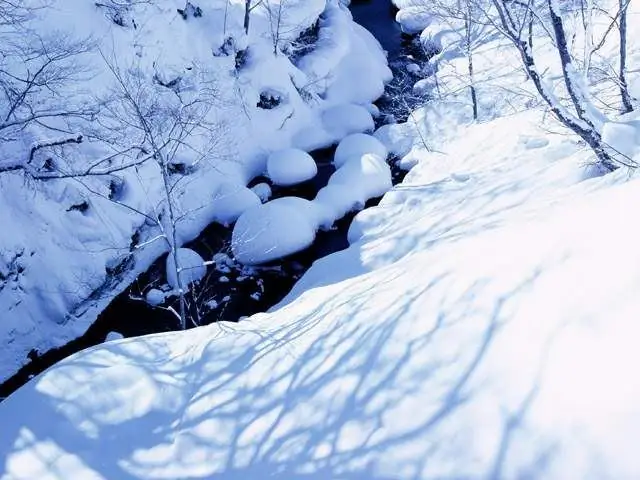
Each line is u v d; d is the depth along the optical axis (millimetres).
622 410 2328
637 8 14609
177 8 16734
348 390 3682
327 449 3275
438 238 10227
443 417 2965
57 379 4617
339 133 18969
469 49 16109
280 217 13977
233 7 18203
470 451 2691
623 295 2762
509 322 3207
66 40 13141
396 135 18203
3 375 11484
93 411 4340
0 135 11352
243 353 5000
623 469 2156
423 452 2846
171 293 13438
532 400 2686
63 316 12578
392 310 4293
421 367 3414
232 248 13289
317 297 6578
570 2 13328
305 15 20219
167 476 3729
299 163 16828
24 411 4332
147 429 4219
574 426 2436
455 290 3871
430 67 20938
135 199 14211
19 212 12406
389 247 10969
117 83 14289
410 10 22797
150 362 5129
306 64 20156
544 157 11625
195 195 15438
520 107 15445
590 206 3680
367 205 15750
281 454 3492
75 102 13219
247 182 17219
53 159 12766
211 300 13234
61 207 12969
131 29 15336
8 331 11766
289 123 18609
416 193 13781
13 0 12789
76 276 12883
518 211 8633
